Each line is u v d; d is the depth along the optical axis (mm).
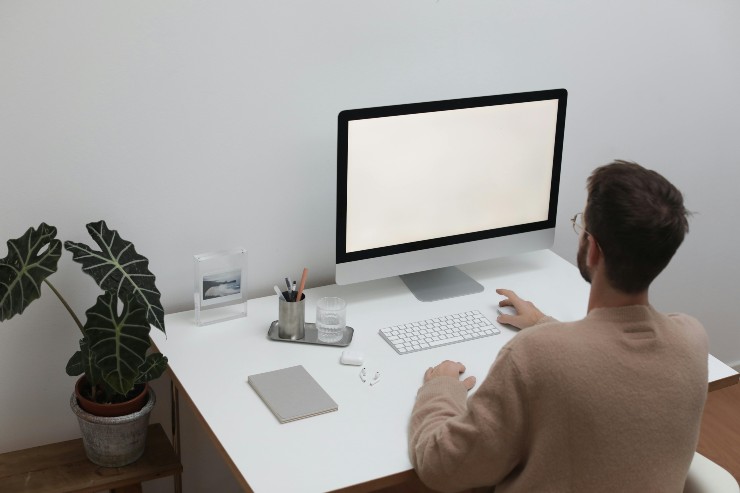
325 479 1724
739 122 3137
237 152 2312
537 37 2648
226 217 2367
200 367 2098
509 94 2387
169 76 2158
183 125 2221
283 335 2221
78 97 2082
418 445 1715
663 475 1505
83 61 2057
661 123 2996
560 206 2947
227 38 2189
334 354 2176
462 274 2594
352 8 2320
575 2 2664
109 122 2137
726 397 3344
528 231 2580
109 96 2113
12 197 2105
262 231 2432
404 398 1998
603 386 1450
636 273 1459
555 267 2672
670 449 1498
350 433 1867
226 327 2283
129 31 2076
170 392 2445
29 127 2061
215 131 2264
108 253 2082
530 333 1520
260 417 1916
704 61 2969
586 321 1506
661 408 1470
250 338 2236
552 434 1480
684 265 3279
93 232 2084
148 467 2186
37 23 1982
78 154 2135
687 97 2998
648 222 1414
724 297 3422
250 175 2354
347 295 2459
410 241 2412
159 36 2111
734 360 3562
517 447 1535
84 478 2139
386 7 2371
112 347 1987
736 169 3215
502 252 2564
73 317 2105
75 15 2012
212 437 1866
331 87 2373
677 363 1485
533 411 1493
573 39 2713
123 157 2186
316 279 2570
